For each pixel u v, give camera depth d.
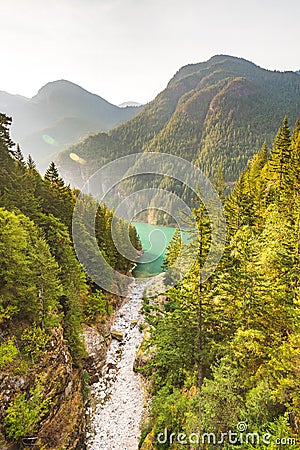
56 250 30.77
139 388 28.38
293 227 22.52
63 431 20.75
